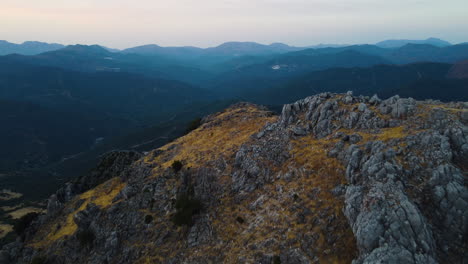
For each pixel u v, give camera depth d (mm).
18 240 80500
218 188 64625
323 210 46781
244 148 70625
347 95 67750
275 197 54594
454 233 37594
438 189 40156
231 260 47344
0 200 199000
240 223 54094
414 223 36375
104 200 77938
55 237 73125
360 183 45812
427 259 34062
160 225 62281
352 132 57781
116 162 103562
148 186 72438
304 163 57375
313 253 41969
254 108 108438
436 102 60875
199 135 95062
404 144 47719
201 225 57938
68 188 98562
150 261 55906
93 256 62375
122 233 64250
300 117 72000
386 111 58094
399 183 41531
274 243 45750
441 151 44062
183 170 72812
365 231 37188
